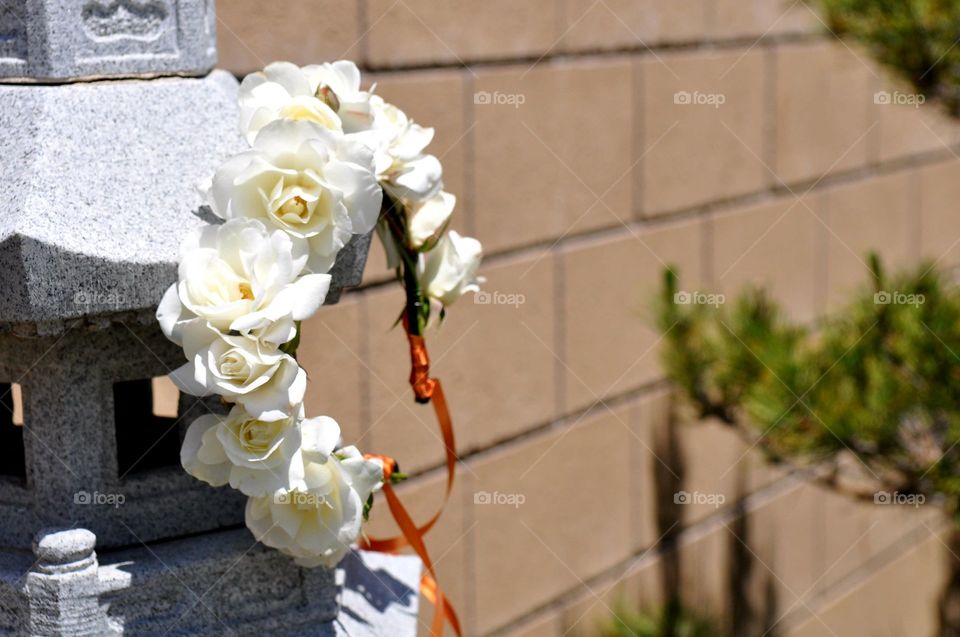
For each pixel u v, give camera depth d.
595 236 3.77
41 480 2.94
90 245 2.56
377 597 3.12
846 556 4.34
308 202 2.66
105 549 2.98
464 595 3.63
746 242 4.04
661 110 3.85
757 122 4.04
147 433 3.13
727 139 3.98
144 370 2.97
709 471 4.02
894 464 3.63
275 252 2.59
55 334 2.65
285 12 3.35
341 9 3.41
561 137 3.70
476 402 3.62
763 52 4.03
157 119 2.85
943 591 4.64
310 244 2.71
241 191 2.66
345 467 2.91
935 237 4.53
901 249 4.43
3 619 2.84
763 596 4.15
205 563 2.98
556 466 3.75
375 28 3.45
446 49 3.53
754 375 3.66
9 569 2.86
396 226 3.05
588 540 3.81
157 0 2.92
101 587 2.81
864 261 4.32
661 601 3.95
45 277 2.53
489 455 3.65
